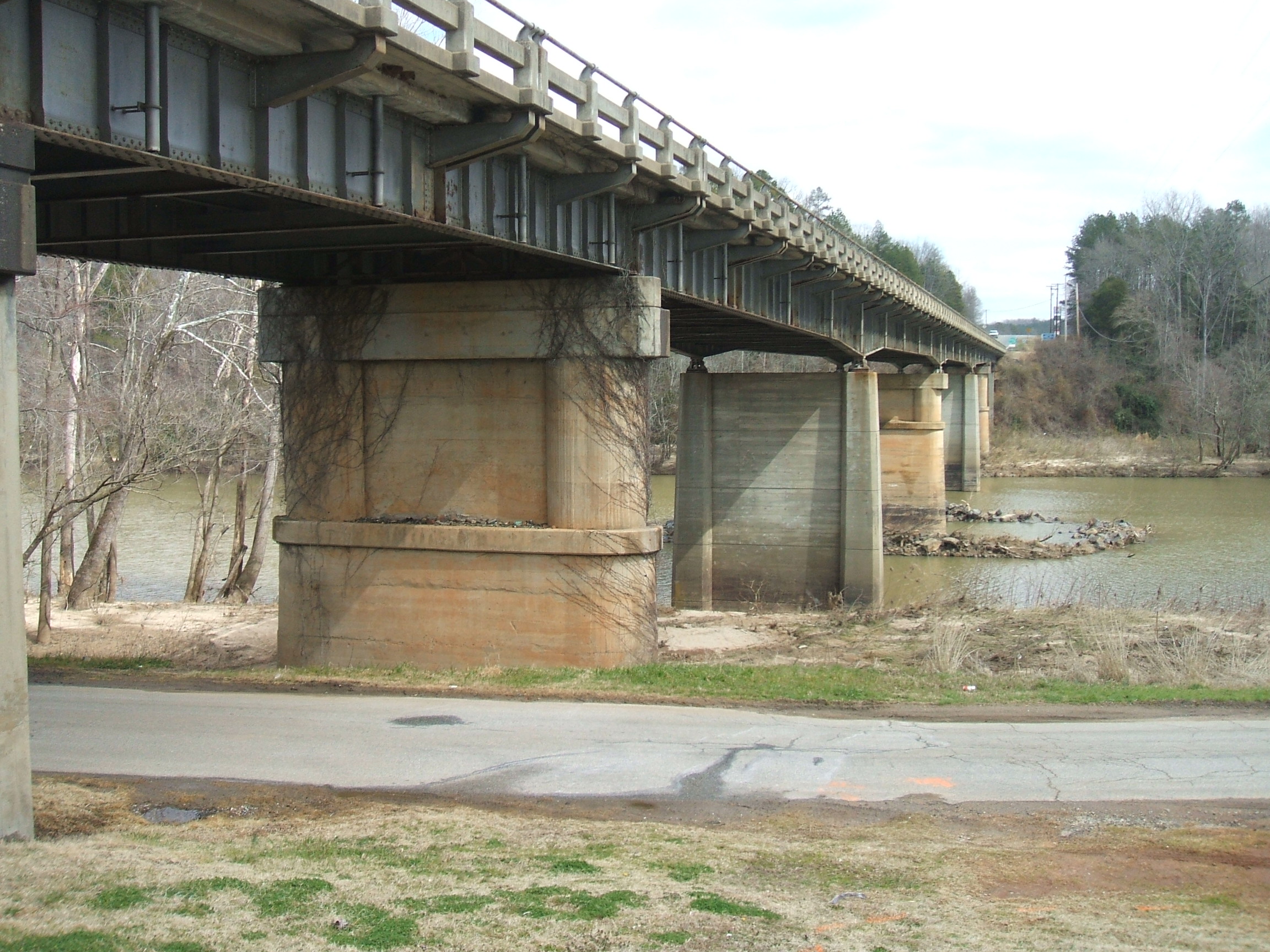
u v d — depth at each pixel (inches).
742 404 1631.4
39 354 1282.0
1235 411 3983.8
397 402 904.9
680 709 684.7
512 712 667.4
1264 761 562.3
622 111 763.4
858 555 1576.0
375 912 332.5
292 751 565.3
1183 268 5654.5
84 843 388.2
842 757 566.3
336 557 902.4
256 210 697.0
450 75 573.0
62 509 1116.5
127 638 1162.6
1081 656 916.0
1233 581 1712.6
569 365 857.5
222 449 1425.9
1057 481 3794.3
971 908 353.1
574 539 848.3
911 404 2544.3
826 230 1274.6
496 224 719.1
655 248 934.4
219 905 328.8
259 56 517.3
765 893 366.3
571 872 382.0
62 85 423.5
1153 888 378.0
